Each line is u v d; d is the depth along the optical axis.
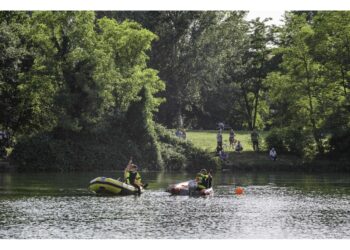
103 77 105.69
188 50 158.25
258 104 164.00
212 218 52.00
